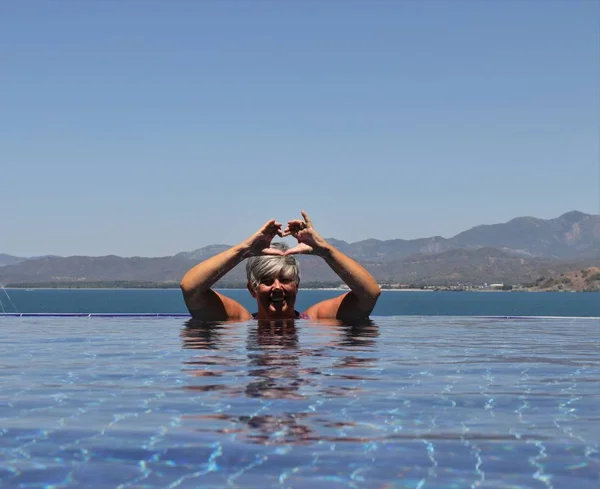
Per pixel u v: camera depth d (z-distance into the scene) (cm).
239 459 216
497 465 211
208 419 270
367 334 638
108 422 266
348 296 745
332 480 197
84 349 522
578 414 282
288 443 235
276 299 704
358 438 242
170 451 225
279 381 362
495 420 271
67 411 286
